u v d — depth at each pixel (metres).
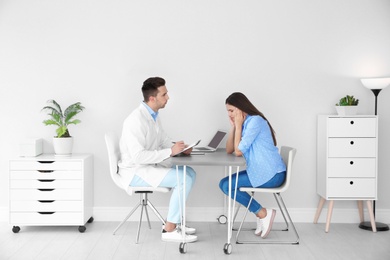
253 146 4.32
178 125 5.09
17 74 5.07
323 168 4.87
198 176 5.13
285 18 5.05
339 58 5.08
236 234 4.66
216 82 5.07
